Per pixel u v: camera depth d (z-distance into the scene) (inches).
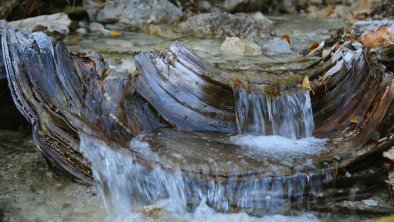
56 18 241.4
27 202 145.9
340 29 240.7
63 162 150.7
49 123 150.0
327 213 138.9
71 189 151.6
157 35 249.1
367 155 140.7
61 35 232.7
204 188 136.2
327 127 159.0
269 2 322.3
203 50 219.3
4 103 183.5
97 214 141.4
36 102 154.3
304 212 138.4
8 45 169.3
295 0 330.0
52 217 139.7
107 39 236.1
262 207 136.7
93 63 167.9
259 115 159.3
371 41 205.8
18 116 187.2
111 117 149.9
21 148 176.2
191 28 253.1
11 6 239.5
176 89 159.8
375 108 147.9
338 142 151.1
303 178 135.3
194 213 137.3
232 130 160.1
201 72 158.7
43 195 149.1
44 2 255.8
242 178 134.7
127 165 139.5
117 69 174.6
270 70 183.6
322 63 187.3
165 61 162.2
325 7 333.7
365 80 160.4
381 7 300.2
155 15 260.1
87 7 267.1
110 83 156.9
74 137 146.9
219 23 250.5
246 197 136.2
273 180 134.7
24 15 247.6
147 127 157.0
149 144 148.3
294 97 158.7
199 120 160.1
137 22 257.3
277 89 160.4
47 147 151.7
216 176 135.0
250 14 289.4
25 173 160.1
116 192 143.3
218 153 145.3
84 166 146.3
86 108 151.6
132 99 158.1
